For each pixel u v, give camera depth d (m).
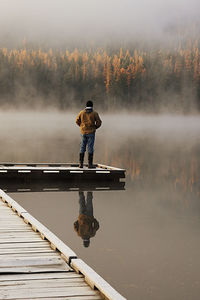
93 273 3.89
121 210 8.04
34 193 9.76
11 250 4.74
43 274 4.07
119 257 5.17
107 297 3.38
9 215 6.55
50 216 7.40
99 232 6.34
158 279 4.48
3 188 10.38
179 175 13.48
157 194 9.93
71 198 9.21
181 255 5.29
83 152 12.10
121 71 110.00
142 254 5.29
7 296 3.51
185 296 4.05
